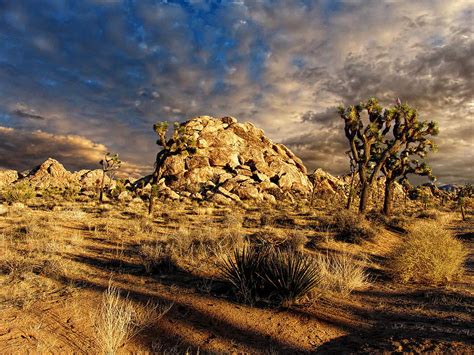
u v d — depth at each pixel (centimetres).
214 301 618
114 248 1057
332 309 609
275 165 7719
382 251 1359
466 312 583
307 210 3603
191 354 432
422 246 877
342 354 425
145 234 1377
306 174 8988
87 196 4769
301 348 459
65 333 466
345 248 1303
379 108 2505
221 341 472
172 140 2858
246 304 611
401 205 6234
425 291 751
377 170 2542
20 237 1157
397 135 2555
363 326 532
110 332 425
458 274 919
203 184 6525
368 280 859
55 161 8425
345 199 6494
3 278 667
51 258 823
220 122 8619
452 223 3347
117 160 4203
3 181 7912
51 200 3897
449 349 407
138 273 785
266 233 1415
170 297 626
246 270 665
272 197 5641
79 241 1116
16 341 433
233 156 7412
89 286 659
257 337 489
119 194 4634
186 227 1723
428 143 2636
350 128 2512
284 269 638
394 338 459
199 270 829
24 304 541
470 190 6519
